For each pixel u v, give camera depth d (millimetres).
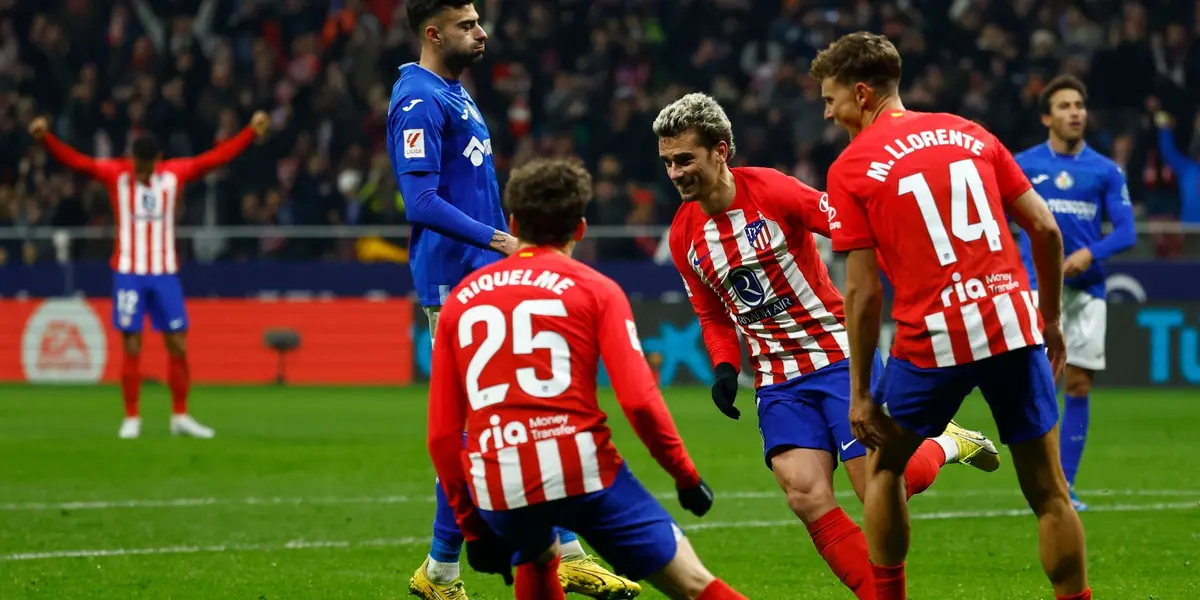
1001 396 17312
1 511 30328
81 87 78875
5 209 74875
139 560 24719
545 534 15227
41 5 87000
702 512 15133
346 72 80875
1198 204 69375
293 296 67688
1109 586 21859
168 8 89438
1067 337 30969
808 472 19250
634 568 14977
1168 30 78062
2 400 59062
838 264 59094
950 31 76750
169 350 45219
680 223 20453
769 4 82125
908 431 17375
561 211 15320
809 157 70875
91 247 68750
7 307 68375
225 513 30062
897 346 17250
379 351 66500
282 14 85812
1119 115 73688
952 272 16781
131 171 44438
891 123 17250
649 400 14500
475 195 21172
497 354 14938
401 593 21922
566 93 78562
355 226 70812
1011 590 21766
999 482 34125
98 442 43188
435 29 20891
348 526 28422
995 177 17141
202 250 69000
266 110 80312
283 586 22469
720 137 19391
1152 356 60531
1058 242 17438
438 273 21141
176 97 77875
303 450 41250
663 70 77938
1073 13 79062
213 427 47906
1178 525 27453
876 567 17953
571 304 14930
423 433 45938
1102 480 33906
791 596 21516
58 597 21594
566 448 14750
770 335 19969
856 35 17875
